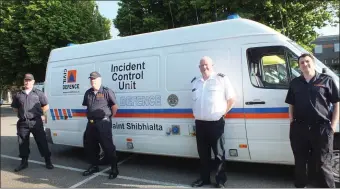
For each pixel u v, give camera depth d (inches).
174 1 549.6
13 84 919.0
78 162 262.5
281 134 175.5
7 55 816.3
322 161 146.4
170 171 223.3
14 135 426.6
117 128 234.2
